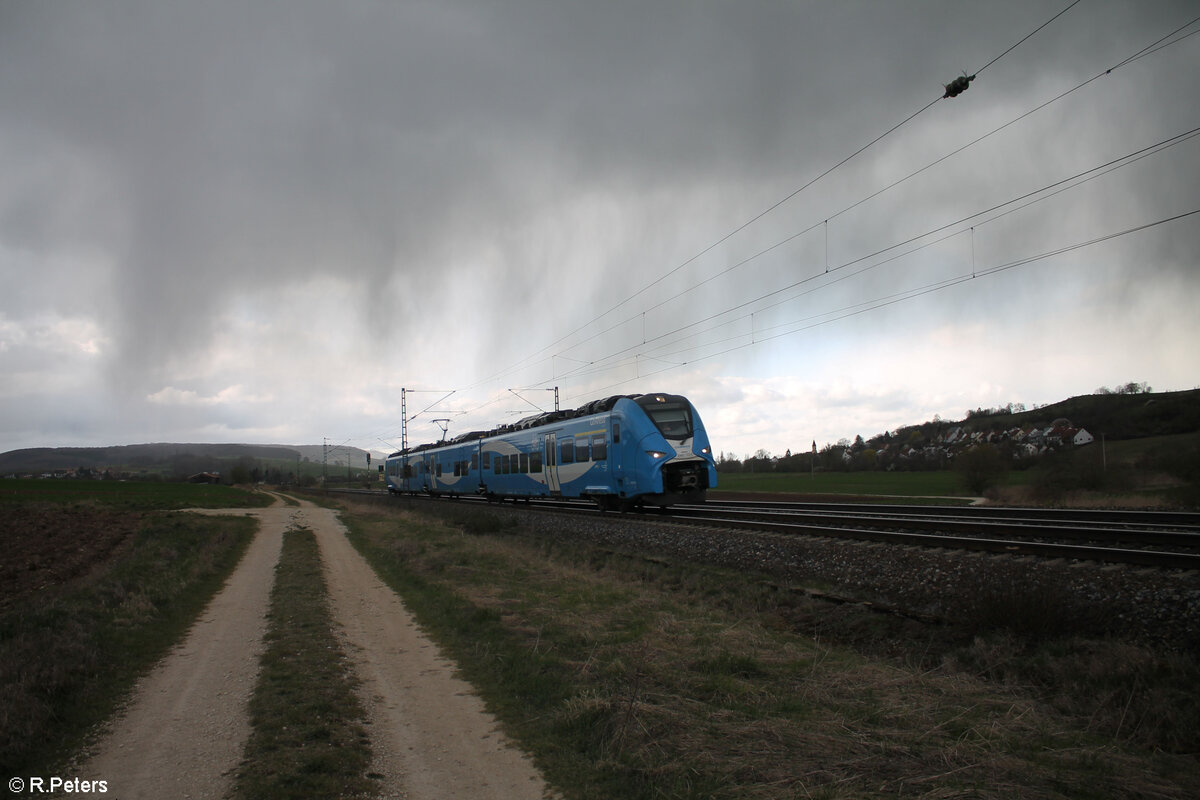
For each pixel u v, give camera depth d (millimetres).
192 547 23078
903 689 7535
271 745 6215
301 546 23859
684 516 22562
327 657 9281
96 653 9008
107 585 13602
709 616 11367
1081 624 9164
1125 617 8984
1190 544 11422
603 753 5953
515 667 8516
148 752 6211
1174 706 6703
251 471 171125
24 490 69312
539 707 7293
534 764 5910
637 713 6555
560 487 28828
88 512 42062
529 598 12789
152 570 16750
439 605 12609
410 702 7547
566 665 8438
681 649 9117
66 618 10641
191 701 7617
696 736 6129
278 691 7773
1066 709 7184
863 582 12453
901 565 12227
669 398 24578
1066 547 11109
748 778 5316
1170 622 8570
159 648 10047
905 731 6266
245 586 15602
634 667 8141
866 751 5789
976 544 12422
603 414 25625
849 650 9977
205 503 54375
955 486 48000
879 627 10555
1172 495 28953
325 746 6215
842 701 7117
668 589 14523
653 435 23359
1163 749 6250
